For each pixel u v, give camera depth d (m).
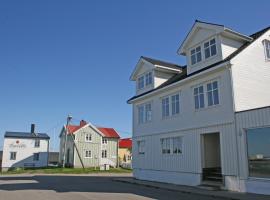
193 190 15.38
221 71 16.27
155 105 22.50
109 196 13.89
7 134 50.22
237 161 14.73
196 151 17.72
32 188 17.59
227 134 15.50
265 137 13.62
